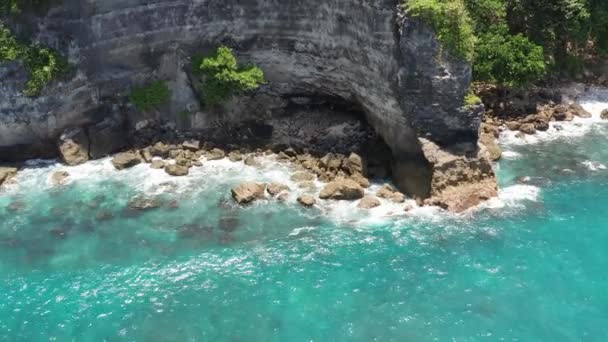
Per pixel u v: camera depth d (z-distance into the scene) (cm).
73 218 4716
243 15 5362
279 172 5262
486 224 4556
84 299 3966
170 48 5466
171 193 5006
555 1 6062
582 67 6694
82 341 3666
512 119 5953
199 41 5450
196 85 5575
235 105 5641
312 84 5538
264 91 5659
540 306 3853
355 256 4284
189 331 3728
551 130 5831
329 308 3875
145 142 5597
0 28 5016
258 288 4041
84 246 4434
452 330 3697
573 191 4909
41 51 5109
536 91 6284
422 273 4122
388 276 4106
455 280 4059
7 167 5256
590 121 5972
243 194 4859
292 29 5322
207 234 4553
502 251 4291
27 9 5059
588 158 5366
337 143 5491
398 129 4991
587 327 3700
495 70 5847
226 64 5338
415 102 4791
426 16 4572
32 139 5347
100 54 5344
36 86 5116
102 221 4688
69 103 5325
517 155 5428
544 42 6228
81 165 5366
